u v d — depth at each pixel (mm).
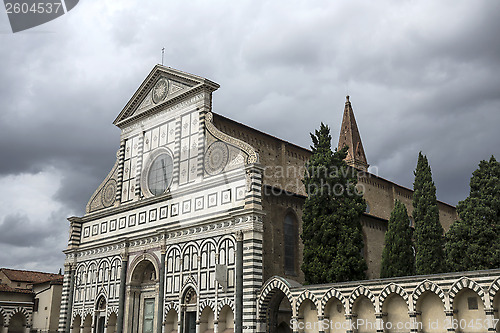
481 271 31156
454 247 43531
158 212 52969
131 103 61312
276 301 42281
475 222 42781
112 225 58969
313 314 39688
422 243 46969
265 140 53719
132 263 54156
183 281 47688
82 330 58406
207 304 44750
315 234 42500
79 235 63906
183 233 49219
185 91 53750
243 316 40844
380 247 57562
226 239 44719
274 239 45375
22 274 79562
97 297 57469
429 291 33906
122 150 61312
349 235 41594
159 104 57031
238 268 42312
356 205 42719
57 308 68875
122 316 53188
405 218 49094
